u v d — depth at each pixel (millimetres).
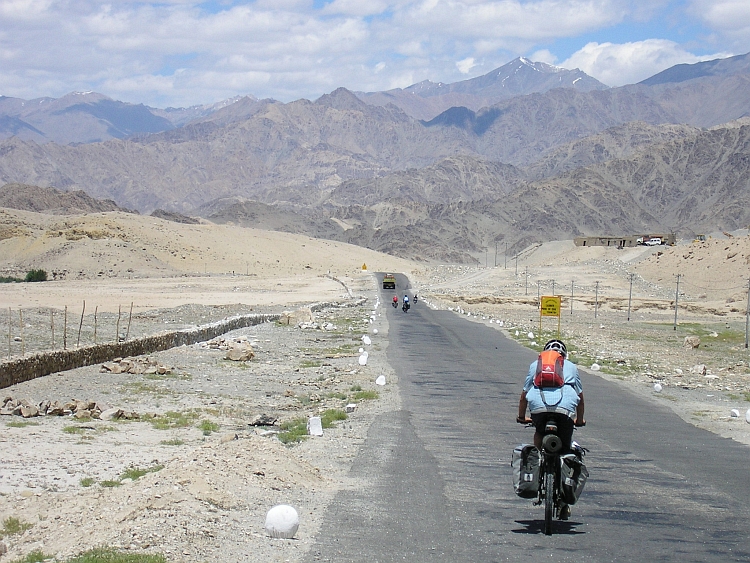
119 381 24781
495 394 25422
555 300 51812
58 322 47625
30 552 8625
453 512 10930
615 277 140750
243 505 10398
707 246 138375
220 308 68188
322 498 11375
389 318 67812
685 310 102125
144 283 114375
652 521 10797
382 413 20703
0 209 197250
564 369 9672
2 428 16172
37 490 11438
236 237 199500
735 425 21141
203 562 8203
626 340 60438
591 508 11484
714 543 9766
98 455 14102
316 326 52562
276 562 8430
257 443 13594
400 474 13398
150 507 9781
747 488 13219
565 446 9500
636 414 22812
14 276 135625
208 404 21234
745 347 57969
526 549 9227
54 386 22781
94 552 8234
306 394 24297
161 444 15383
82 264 149875
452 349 42469
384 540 9445
